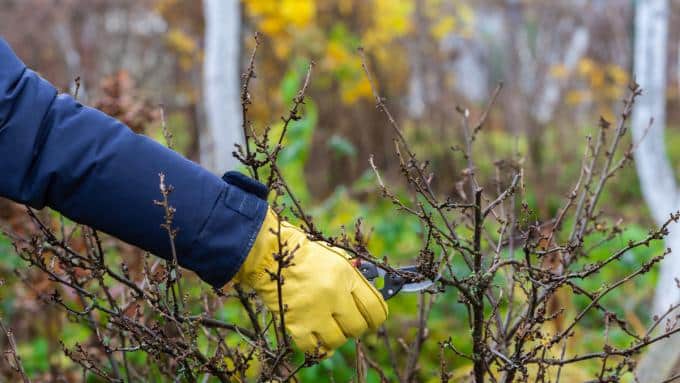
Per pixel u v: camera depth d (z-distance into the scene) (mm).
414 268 1354
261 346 1368
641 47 4004
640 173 3963
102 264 1411
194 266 1266
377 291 1327
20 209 2365
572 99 7301
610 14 7637
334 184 6133
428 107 6934
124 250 2303
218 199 1258
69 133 1227
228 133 4367
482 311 1325
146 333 1392
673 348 2029
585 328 3070
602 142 1757
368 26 6238
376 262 1295
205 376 1583
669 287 2818
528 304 1516
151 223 1236
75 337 2676
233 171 1289
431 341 2521
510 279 1715
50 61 7336
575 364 2293
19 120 1200
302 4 5293
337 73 5754
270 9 5266
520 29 7590
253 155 1330
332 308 1265
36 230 2348
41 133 1221
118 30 7824
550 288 1377
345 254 1380
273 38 5844
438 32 7109
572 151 6508
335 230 3137
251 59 1301
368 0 6242
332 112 6293
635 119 3951
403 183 4125
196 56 6977
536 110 7055
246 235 1257
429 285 1334
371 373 2078
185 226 1235
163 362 1587
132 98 2352
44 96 1236
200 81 6945
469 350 2521
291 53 5973
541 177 5121
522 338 1349
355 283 1296
